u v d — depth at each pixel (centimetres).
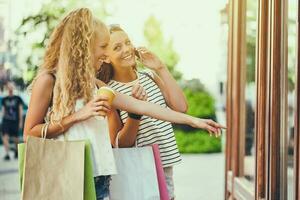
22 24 554
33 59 522
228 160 599
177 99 412
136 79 403
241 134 557
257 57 426
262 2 419
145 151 362
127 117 397
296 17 346
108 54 392
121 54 397
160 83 409
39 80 354
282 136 395
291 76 368
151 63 407
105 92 349
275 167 398
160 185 366
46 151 326
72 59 357
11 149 901
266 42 418
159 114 396
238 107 557
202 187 731
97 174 342
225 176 608
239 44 557
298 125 334
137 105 395
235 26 565
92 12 369
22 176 328
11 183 724
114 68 397
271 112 397
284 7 388
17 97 865
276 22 393
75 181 324
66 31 360
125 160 358
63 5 499
